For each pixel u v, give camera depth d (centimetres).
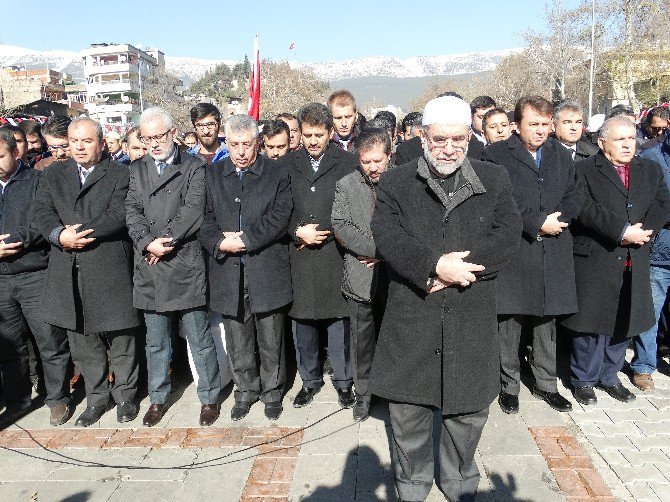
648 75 2609
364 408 384
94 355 394
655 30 2516
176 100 6041
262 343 391
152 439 368
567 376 441
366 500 301
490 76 4972
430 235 261
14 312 402
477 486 298
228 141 370
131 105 6456
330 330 405
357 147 347
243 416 393
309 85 5597
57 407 398
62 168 385
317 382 417
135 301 380
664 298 419
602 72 2984
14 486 323
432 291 257
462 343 263
